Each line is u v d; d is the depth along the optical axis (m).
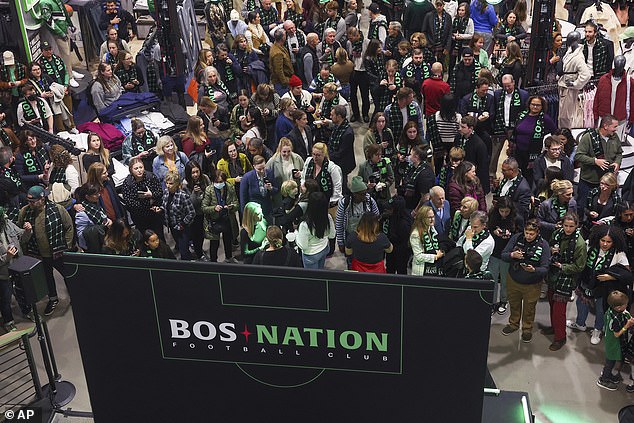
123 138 10.68
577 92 11.10
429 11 13.38
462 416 3.82
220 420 4.06
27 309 8.47
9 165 9.11
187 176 8.88
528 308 7.89
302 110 10.36
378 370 3.78
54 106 11.27
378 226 7.59
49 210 8.23
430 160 10.07
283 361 3.84
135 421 4.11
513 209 7.99
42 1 12.47
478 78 10.20
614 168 9.14
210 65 11.67
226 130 10.22
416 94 10.83
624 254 7.55
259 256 7.26
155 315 3.82
